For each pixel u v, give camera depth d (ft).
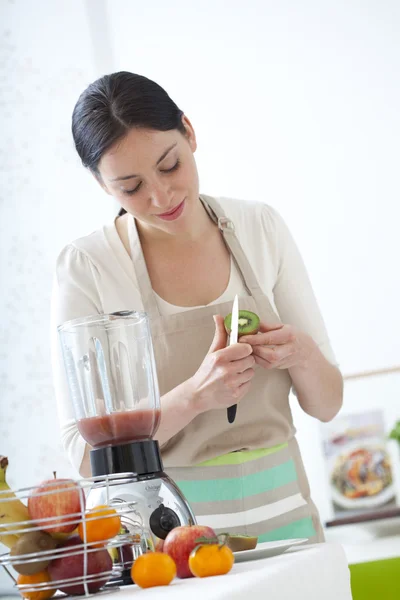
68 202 12.37
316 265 11.67
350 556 10.93
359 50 11.76
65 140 12.46
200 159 12.09
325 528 11.09
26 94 12.62
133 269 5.80
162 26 12.32
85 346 3.84
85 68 12.50
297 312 5.98
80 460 5.25
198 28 12.22
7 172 12.52
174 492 3.77
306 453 11.29
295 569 3.07
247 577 2.82
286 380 5.76
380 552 10.84
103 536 3.15
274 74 11.98
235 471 5.41
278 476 5.50
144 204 5.15
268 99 11.98
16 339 12.28
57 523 3.10
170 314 5.74
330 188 11.73
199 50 12.19
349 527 11.05
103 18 12.47
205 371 5.08
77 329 3.86
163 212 5.16
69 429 5.34
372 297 11.48
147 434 3.84
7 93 12.65
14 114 12.61
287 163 11.86
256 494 5.41
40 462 12.03
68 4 12.59
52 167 12.45
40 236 12.37
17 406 12.17
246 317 5.42
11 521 3.15
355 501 11.09
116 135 4.89
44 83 12.59
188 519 3.74
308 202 11.77
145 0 12.38
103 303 5.70
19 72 12.65
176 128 5.08
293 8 11.97
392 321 11.40
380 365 11.34
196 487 5.44
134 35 12.38
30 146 12.52
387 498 11.03
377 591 7.00
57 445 12.02
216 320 5.34
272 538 5.35
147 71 12.30
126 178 5.00
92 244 5.88
